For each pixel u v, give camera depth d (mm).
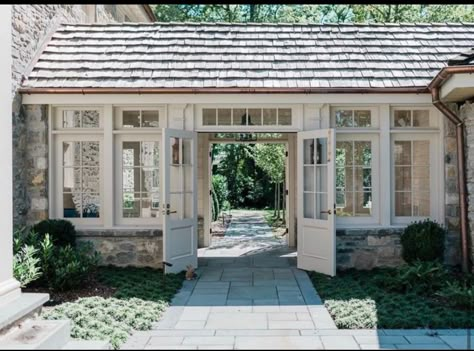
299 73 7223
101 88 6871
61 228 6840
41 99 7000
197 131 7305
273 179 16531
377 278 6234
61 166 7340
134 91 6891
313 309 5195
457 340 4125
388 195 7191
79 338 4078
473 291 5082
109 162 7258
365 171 7332
